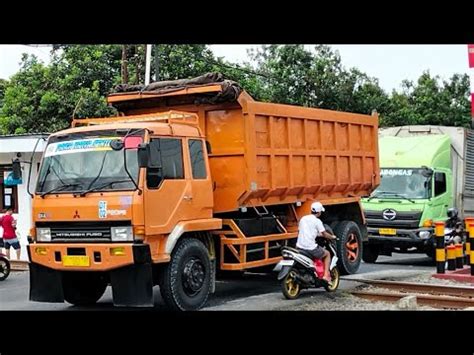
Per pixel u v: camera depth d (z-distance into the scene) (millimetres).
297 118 13266
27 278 16609
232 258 12039
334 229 14711
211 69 29953
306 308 10969
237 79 31156
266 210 12938
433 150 18438
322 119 14062
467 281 13625
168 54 28953
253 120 12023
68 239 10414
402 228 17656
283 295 12180
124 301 10148
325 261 12156
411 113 41562
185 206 10852
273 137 12562
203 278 11117
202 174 11406
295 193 13477
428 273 15227
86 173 10438
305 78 34781
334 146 14508
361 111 36594
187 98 12359
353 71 37094
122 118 11609
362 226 15906
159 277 10633
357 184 15391
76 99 27438
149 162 10227
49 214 10523
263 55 36562
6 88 31203
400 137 19609
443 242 14242
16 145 21422
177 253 10633
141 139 10172
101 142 10492
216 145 12180
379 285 13320
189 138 11211
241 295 12531
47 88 29062
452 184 19219
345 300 11734
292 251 11875
